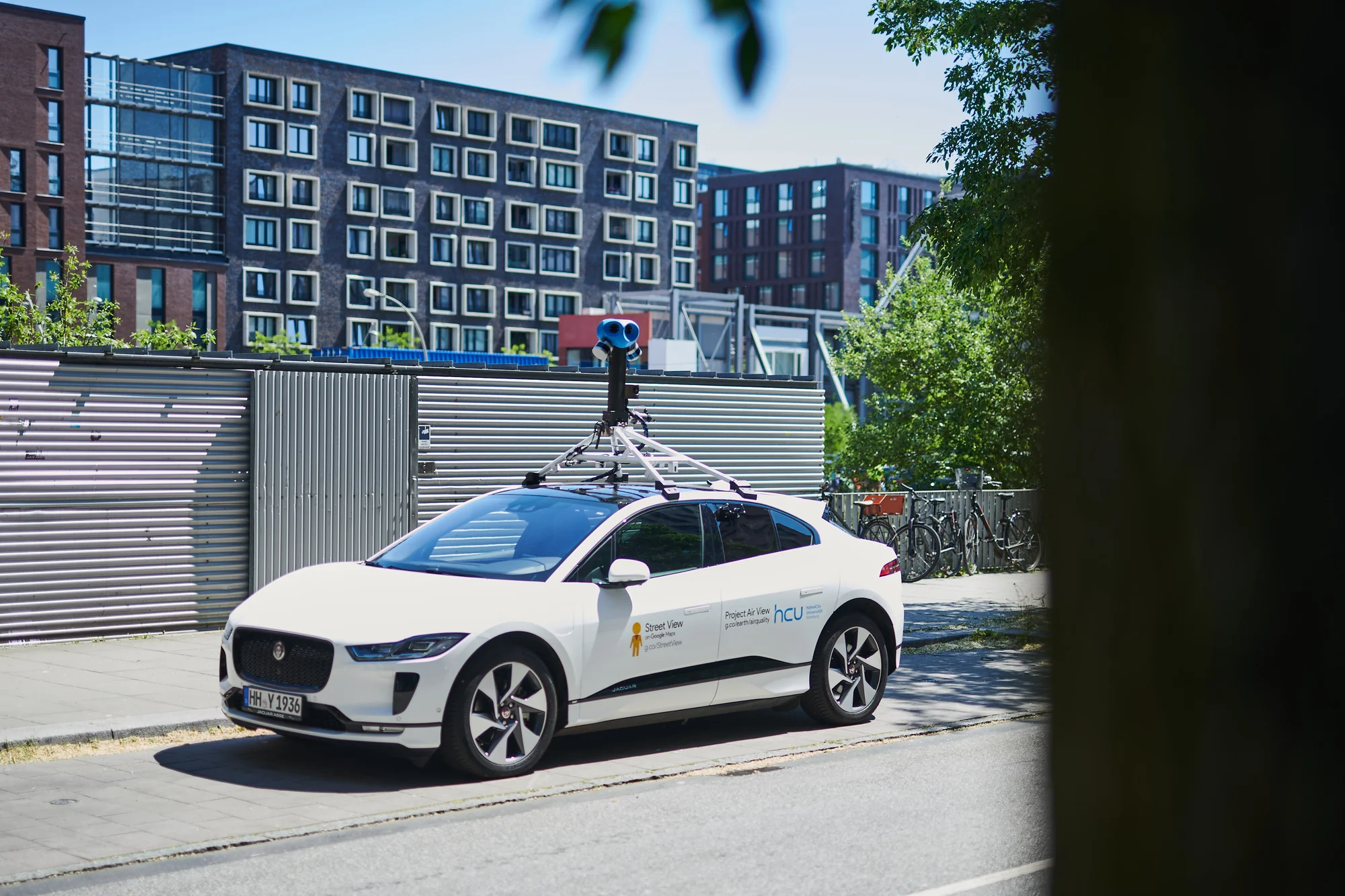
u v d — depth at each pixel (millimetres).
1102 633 1661
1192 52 1544
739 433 18297
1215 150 1537
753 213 126062
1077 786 1707
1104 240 1638
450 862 5699
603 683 7730
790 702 8844
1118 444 1635
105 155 84875
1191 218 1557
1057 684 1738
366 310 96500
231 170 89875
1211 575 1548
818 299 121812
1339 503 1486
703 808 6781
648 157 112250
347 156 95625
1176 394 1573
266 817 6473
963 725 9305
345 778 7344
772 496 9195
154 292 85250
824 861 5766
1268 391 1513
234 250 90062
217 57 90125
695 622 8164
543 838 6129
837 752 8344
